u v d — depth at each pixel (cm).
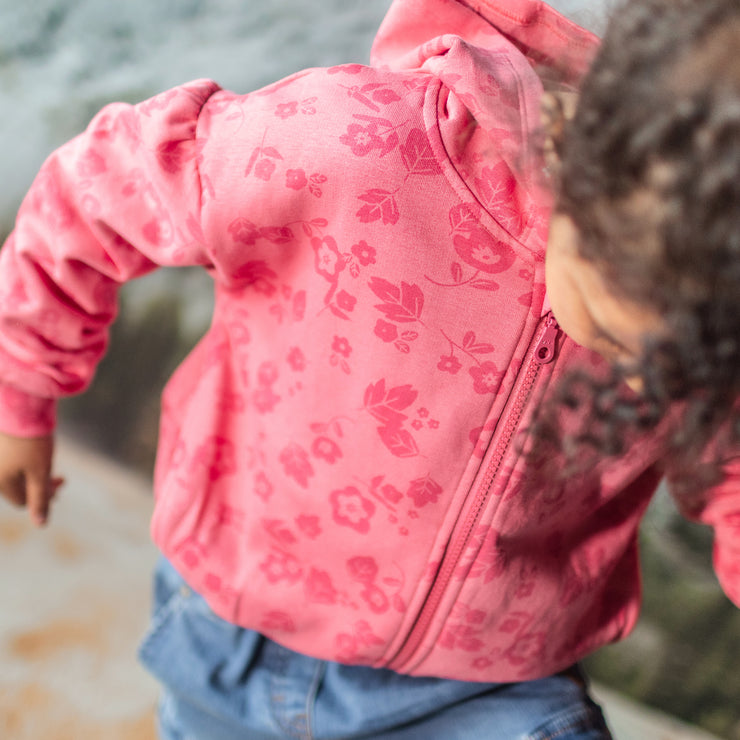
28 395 90
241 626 92
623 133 46
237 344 84
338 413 76
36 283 84
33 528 172
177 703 101
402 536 78
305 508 81
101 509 182
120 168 79
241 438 87
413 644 83
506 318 69
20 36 198
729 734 160
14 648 148
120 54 194
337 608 84
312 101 70
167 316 191
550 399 64
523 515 76
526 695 90
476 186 67
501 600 80
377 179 67
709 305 46
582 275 51
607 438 59
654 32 47
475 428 72
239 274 79
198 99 75
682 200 44
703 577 166
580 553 86
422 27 76
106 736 138
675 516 167
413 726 92
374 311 71
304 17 183
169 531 89
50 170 83
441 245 68
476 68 65
